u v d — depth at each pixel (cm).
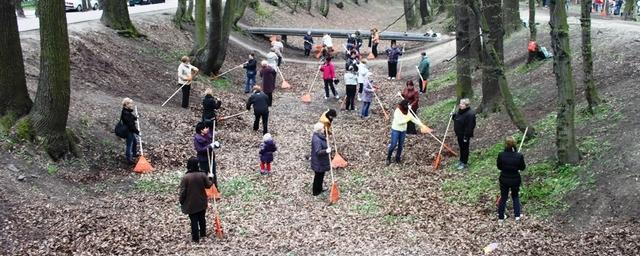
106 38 2359
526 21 3155
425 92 2528
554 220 1186
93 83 1917
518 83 2052
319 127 1410
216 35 2533
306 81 2898
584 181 1240
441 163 1630
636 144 1260
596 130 1412
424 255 1075
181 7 3130
